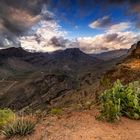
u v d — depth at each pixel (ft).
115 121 27.45
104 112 28.22
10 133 23.43
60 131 24.06
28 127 23.79
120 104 30.40
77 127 25.21
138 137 23.21
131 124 27.37
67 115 30.35
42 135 23.13
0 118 28.58
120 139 22.57
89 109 33.47
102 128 25.14
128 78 84.69
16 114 33.42
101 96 31.99
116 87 32.09
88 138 22.38
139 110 29.86
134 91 33.17
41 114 32.60
